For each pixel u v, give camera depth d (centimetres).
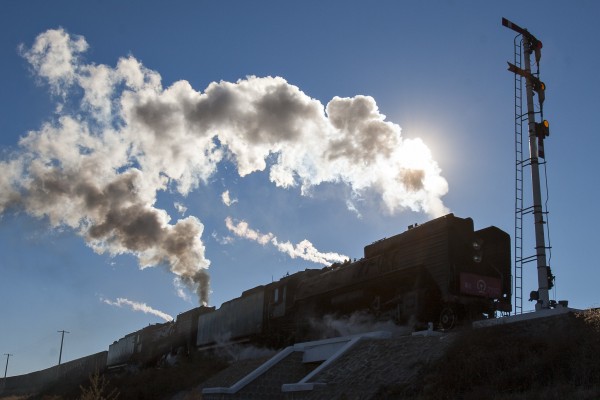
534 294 2008
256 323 3569
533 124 2186
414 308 2348
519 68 2238
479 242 2392
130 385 3834
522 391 1468
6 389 9469
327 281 2997
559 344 1528
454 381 1603
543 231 2056
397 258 2548
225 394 2272
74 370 6831
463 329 1838
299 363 2456
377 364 1906
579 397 1312
